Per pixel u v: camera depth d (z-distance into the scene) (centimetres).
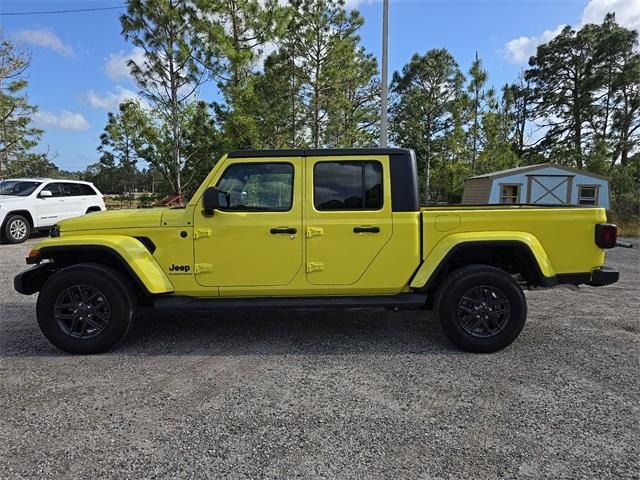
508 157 3000
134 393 326
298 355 403
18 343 435
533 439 264
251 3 1647
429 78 3400
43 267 427
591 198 2119
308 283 414
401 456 247
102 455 248
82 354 403
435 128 3400
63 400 315
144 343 434
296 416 292
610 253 1127
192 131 1727
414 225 412
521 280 441
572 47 4009
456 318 405
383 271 414
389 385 339
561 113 4128
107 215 426
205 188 413
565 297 638
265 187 416
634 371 366
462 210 423
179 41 1520
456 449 254
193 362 386
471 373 362
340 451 252
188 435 269
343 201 415
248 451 252
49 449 254
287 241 409
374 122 2673
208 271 411
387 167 416
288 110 1969
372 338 450
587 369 370
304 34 1836
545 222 413
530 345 430
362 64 2188
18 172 2591
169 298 414
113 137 1925
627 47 3628
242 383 343
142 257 404
